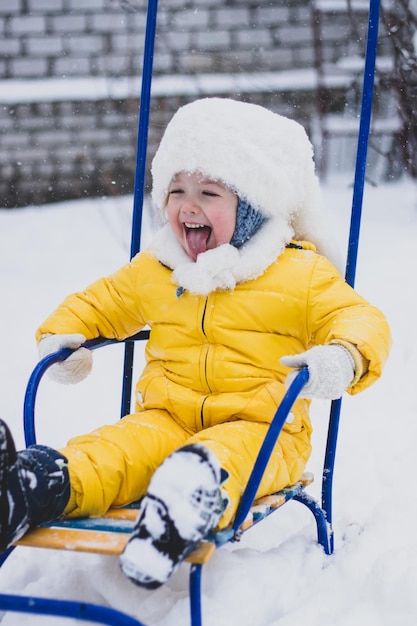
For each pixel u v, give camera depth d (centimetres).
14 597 142
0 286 461
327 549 197
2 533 140
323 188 682
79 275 481
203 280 188
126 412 216
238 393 188
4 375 333
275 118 198
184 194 193
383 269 447
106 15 698
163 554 134
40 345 196
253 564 180
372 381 174
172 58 685
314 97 687
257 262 190
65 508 157
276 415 154
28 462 151
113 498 167
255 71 694
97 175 709
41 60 710
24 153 710
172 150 192
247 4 690
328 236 208
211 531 148
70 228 601
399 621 165
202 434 174
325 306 187
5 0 704
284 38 693
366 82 198
